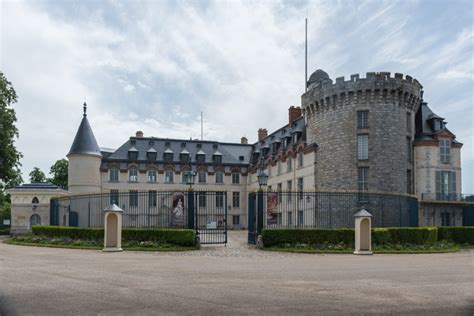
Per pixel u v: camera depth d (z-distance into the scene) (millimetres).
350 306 9578
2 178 46781
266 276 13773
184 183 61938
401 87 40844
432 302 10047
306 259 19578
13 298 10234
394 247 25016
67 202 35219
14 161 46719
